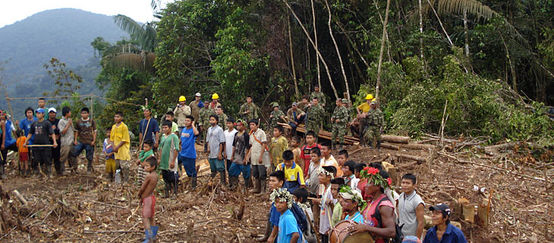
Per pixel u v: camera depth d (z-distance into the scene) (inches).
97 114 817.5
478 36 597.6
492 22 597.6
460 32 617.0
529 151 407.8
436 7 642.2
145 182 238.1
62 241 241.1
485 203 293.0
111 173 367.9
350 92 756.6
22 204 284.0
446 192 318.7
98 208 293.0
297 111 530.3
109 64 869.8
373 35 621.6
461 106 471.5
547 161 403.9
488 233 261.9
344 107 460.1
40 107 378.3
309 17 704.4
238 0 700.0
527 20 623.2
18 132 389.7
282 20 682.8
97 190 332.8
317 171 263.1
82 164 439.8
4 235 240.1
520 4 626.2
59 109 612.1
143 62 858.1
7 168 411.2
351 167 231.1
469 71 570.3
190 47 751.7
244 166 349.7
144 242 237.0
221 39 682.8
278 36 676.1
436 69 588.7
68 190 331.0
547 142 413.4
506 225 277.0
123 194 325.7
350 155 428.8
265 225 284.7
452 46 572.1
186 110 527.2
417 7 626.5
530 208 306.2
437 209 183.5
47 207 281.6
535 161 397.1
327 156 263.7
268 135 536.1
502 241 257.8
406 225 193.0
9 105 445.4
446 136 468.8
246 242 253.8
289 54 698.8
